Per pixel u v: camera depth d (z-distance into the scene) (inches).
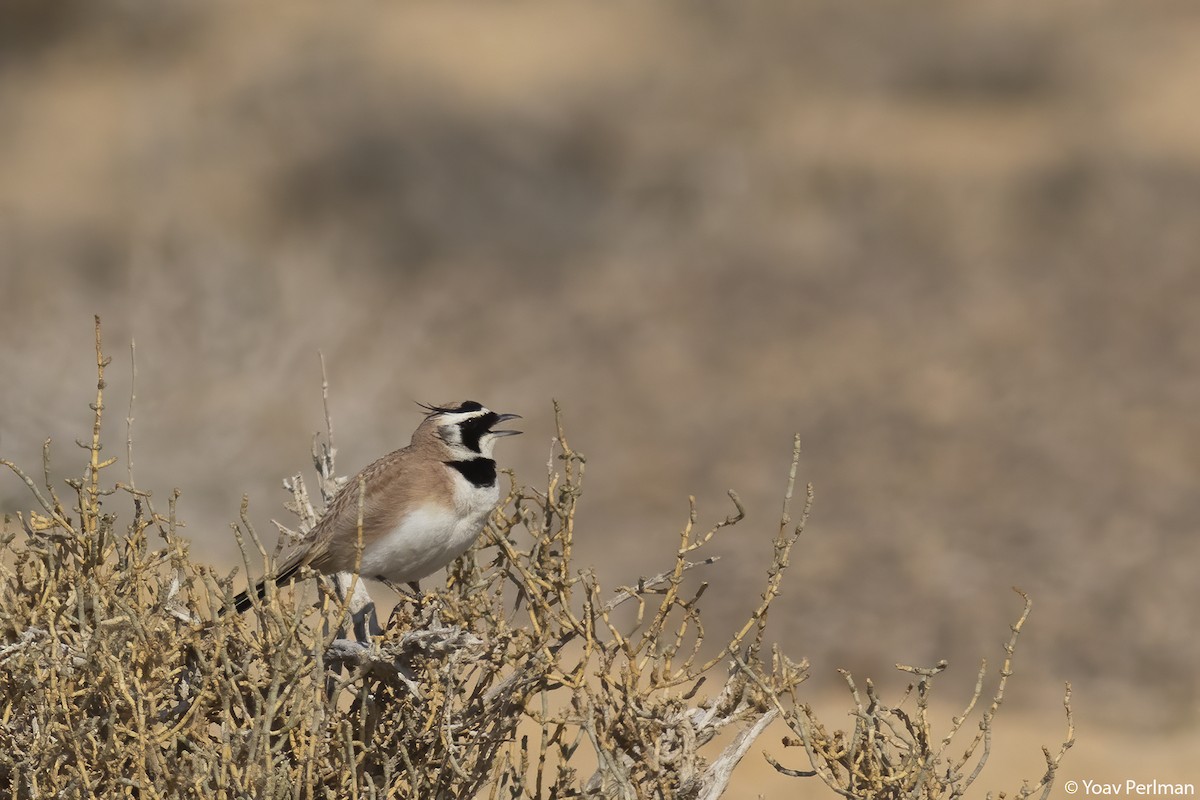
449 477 497.4
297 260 1550.2
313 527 508.1
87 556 419.5
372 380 1294.3
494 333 1690.5
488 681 418.3
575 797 409.4
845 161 2432.3
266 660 399.5
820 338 1694.1
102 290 1302.9
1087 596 1023.6
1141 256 1964.8
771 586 411.8
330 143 2206.0
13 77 2824.8
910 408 1454.2
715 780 408.8
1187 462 1305.4
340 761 403.2
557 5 3324.3
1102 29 3221.0
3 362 1003.9
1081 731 803.4
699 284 1905.8
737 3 3240.7
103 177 2246.6
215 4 3085.6
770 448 1375.5
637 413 1473.9
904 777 397.7
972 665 941.2
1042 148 2600.9
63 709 388.8
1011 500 1229.1
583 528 1211.9
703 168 2305.6
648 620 983.0
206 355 1138.7
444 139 2197.3
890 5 3248.0
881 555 1101.1
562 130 2343.8
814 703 847.7
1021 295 1818.4
